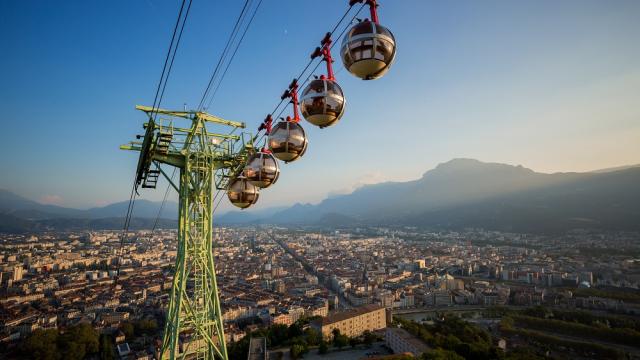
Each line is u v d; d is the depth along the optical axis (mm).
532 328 131500
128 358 112500
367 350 99812
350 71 10570
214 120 31266
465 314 157375
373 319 122312
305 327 116000
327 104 11562
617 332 116562
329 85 11609
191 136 30391
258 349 86438
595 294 174375
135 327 139125
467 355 87250
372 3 10242
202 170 31453
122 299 180125
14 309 157250
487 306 172625
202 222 32125
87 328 120000
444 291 186250
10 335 125938
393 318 132250
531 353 103688
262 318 148375
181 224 31453
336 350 99750
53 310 157875
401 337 95875
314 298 179875
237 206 22766
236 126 32562
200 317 31672
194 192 32188
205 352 31938
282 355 95000
